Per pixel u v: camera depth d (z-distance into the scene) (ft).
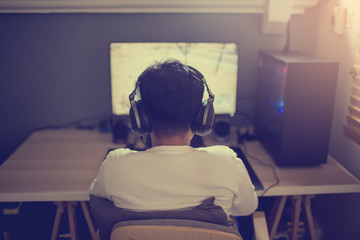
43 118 6.64
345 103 5.38
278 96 5.08
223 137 5.99
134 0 5.74
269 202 5.57
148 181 2.93
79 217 5.47
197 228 2.70
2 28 6.09
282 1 5.71
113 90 5.89
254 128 6.47
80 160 5.27
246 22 6.28
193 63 5.81
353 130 5.00
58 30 6.16
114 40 6.27
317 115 4.89
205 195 2.97
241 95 6.70
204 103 3.10
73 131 6.49
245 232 4.44
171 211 2.86
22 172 4.89
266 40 6.40
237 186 3.13
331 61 4.73
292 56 5.36
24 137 6.72
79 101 6.58
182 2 5.81
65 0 5.68
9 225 5.28
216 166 3.04
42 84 6.44
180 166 2.96
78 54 6.31
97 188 3.17
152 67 3.00
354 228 5.15
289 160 5.07
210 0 5.81
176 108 2.89
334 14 5.46
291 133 4.94
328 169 5.09
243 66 6.54
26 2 5.65
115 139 5.90
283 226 5.72
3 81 6.38
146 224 2.71
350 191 4.66
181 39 6.32
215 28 6.29
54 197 4.38
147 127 3.08
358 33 4.91
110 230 2.98
